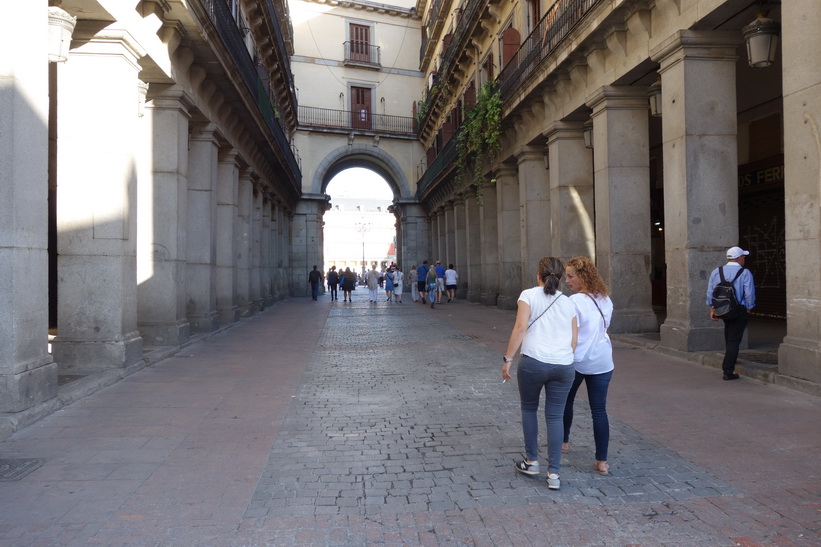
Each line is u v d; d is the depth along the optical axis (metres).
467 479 4.25
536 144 16.77
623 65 10.95
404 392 7.21
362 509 3.74
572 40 12.05
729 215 9.15
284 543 3.29
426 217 39.34
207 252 13.26
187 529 3.46
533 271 16.89
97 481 4.20
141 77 10.14
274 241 27.38
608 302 4.37
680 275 9.28
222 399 6.79
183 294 11.38
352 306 25.00
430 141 36.09
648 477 4.23
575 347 4.18
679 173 9.27
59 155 8.09
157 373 8.39
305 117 37.38
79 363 8.04
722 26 8.88
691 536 3.33
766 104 13.09
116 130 8.17
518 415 6.07
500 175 19.89
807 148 6.66
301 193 35.47
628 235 11.69
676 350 9.19
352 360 9.75
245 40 18.75
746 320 7.20
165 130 10.80
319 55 37.97
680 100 9.20
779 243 13.30
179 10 9.37
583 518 3.58
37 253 6.02
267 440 5.21
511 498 3.89
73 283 8.09
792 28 6.85
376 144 38.50
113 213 8.16
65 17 7.05
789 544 3.22
